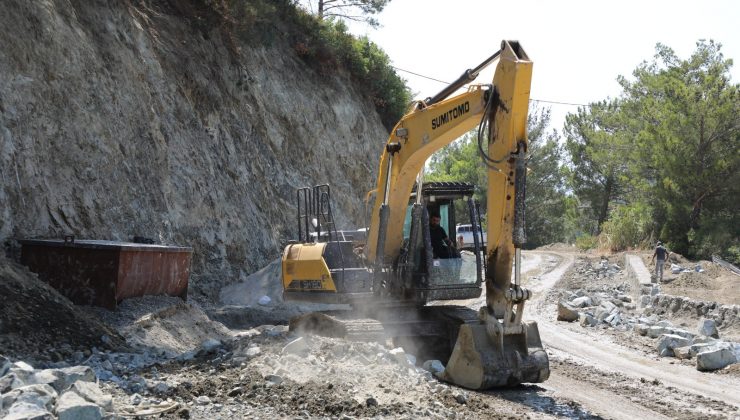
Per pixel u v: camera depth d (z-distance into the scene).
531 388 9.85
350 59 35.59
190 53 23.28
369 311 12.15
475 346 9.36
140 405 6.96
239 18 26.61
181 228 20.05
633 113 41.53
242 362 9.08
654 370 12.15
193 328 13.84
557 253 42.19
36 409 5.62
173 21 23.48
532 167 52.81
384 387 8.36
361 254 12.89
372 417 7.16
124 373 8.68
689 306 18.80
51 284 12.96
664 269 27.81
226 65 25.16
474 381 9.29
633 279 26.05
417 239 11.71
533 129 53.16
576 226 54.19
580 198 50.78
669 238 34.59
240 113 25.19
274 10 29.06
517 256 9.07
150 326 12.51
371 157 34.69
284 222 25.80
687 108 32.72
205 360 9.55
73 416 5.71
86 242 13.40
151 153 19.28
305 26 33.16
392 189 11.58
